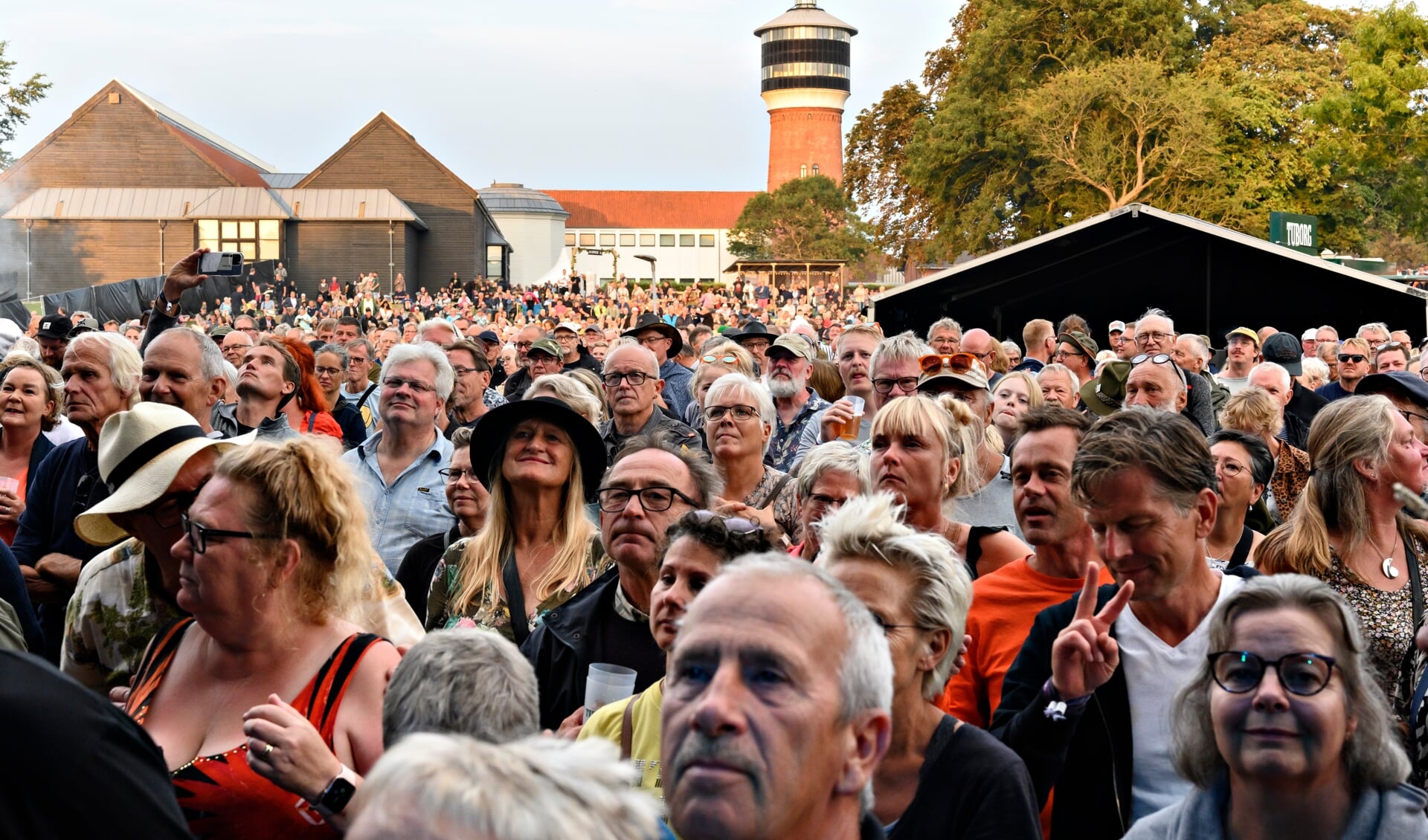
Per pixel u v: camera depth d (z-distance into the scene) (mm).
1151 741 3455
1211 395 8172
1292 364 11203
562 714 4188
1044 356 12750
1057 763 3182
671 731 2072
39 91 63875
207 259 7199
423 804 1504
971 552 4594
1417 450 4309
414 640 3926
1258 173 48469
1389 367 11273
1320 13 56969
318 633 3346
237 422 7398
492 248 76875
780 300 57312
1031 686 3568
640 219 112375
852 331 8586
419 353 6754
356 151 68250
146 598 4039
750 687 2051
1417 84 38594
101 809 2217
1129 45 53625
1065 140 49281
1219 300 20562
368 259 64750
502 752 1583
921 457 4527
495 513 5047
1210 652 2820
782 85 120375
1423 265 57750
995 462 6047
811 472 4594
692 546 3408
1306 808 2725
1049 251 19797
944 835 2881
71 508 5629
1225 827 2846
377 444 6820
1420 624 4234
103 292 32094
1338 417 4406
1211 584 3582
